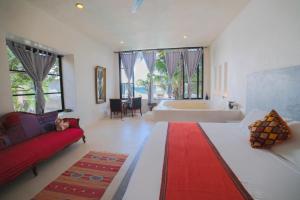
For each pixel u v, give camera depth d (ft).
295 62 6.07
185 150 5.13
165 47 19.92
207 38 16.53
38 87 11.16
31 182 6.79
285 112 6.50
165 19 11.62
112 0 8.98
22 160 6.44
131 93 22.00
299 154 4.46
